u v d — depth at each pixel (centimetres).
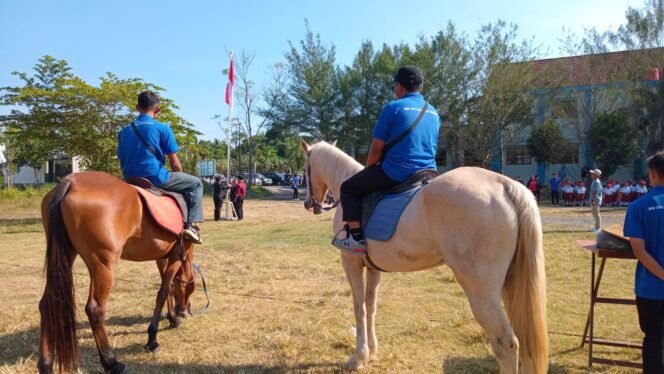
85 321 589
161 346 497
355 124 3638
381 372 430
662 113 2878
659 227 322
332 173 489
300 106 3744
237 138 4588
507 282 329
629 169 3225
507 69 3119
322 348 485
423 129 381
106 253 391
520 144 3616
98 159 1845
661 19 2908
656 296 325
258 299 671
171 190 505
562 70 3266
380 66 3462
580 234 1288
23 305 644
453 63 3269
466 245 315
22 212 2177
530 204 317
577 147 3369
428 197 334
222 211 2281
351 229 390
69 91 1664
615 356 457
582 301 643
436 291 705
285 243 1212
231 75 1931
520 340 317
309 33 3662
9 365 441
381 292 699
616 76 3009
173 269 498
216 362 454
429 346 489
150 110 507
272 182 5691
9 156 3734
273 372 432
